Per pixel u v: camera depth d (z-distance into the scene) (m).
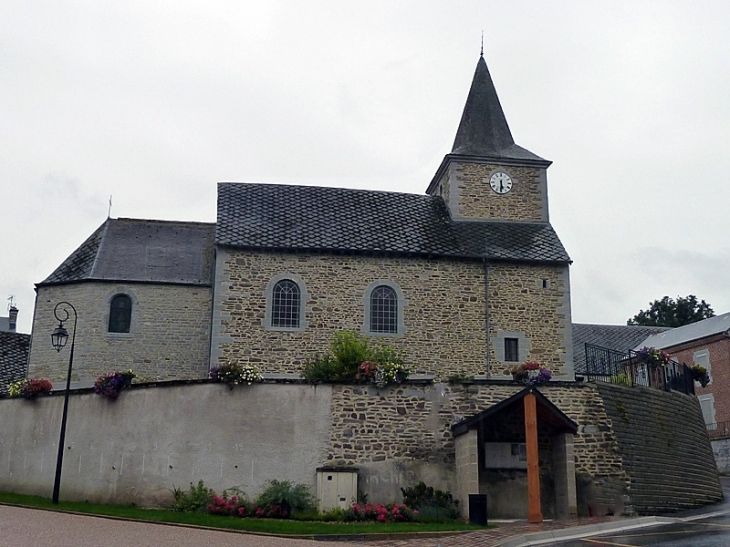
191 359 20.69
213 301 19.83
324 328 19.78
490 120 24.44
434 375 19.97
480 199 22.83
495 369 20.25
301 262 20.11
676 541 11.34
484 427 15.76
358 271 20.31
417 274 20.58
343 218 21.75
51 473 15.76
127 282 20.84
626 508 15.50
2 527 11.31
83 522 12.37
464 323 20.45
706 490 19.12
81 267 21.31
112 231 22.58
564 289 21.14
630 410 17.25
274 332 19.52
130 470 15.03
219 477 14.74
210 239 23.14
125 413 15.41
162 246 22.39
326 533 12.15
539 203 23.05
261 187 22.88
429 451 15.34
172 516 13.25
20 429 16.42
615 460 15.91
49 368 20.42
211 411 15.08
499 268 21.02
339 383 15.42
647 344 35.94
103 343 20.34
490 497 15.40
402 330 20.14
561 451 15.39
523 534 12.27
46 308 20.89
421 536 12.31
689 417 20.03
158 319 20.77
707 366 32.19
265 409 15.12
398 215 22.42
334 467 14.87
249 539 11.35
